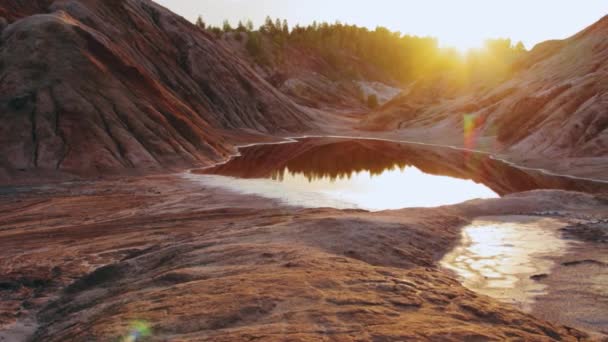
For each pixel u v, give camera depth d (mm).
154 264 13289
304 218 17391
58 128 40188
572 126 51094
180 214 24125
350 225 15414
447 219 18109
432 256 13586
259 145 69250
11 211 25547
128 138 42281
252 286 9336
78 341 8008
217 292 9195
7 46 47438
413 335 6945
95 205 26922
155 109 48625
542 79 77750
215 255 12594
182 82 78688
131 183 34344
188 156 44406
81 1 71875
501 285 11078
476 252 14062
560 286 10914
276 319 7789
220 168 43312
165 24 89062
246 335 7074
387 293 9141
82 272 14422
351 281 9758
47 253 16875
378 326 7332
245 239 14484
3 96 41750
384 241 14047
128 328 7906
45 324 10805
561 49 95625
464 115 85812
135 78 51281
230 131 77375
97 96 44594
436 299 8945
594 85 57688
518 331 7453
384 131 99562
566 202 21734
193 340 7191
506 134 65562
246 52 180000
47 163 37312
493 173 43375
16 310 11734
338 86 179125
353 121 119312
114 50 57094
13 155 37188
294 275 10000
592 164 42750
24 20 51562
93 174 37312
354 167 46656
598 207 21078
